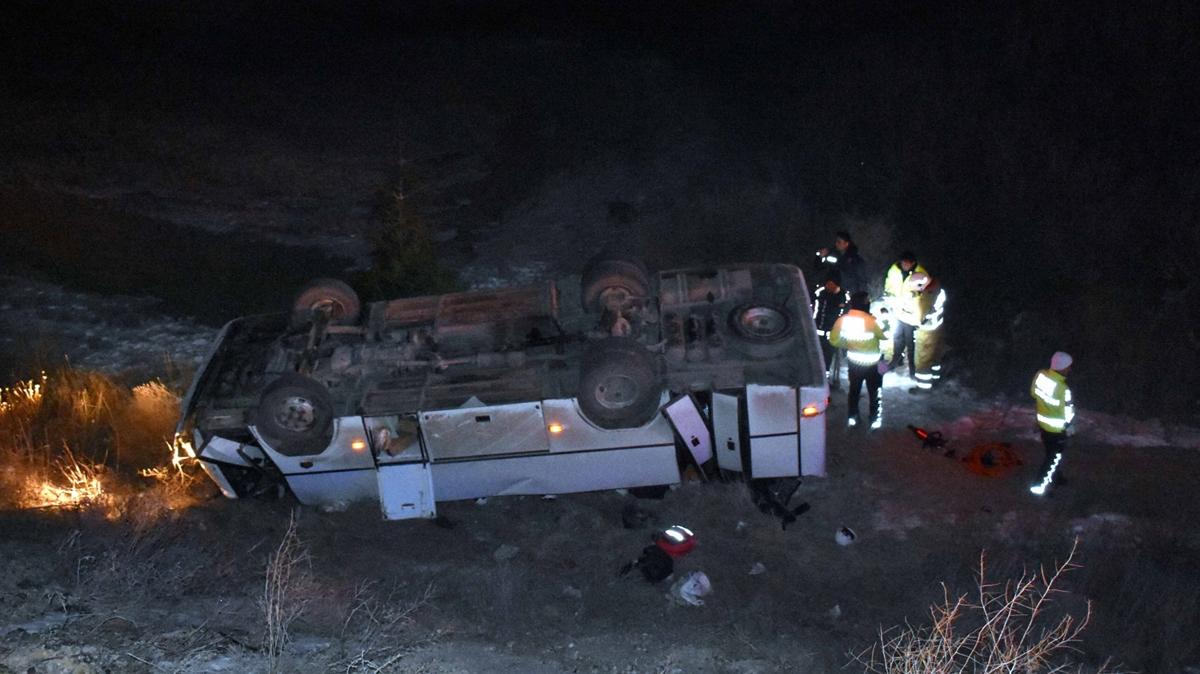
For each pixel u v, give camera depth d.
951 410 10.44
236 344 9.28
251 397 8.38
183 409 8.52
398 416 8.09
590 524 8.31
